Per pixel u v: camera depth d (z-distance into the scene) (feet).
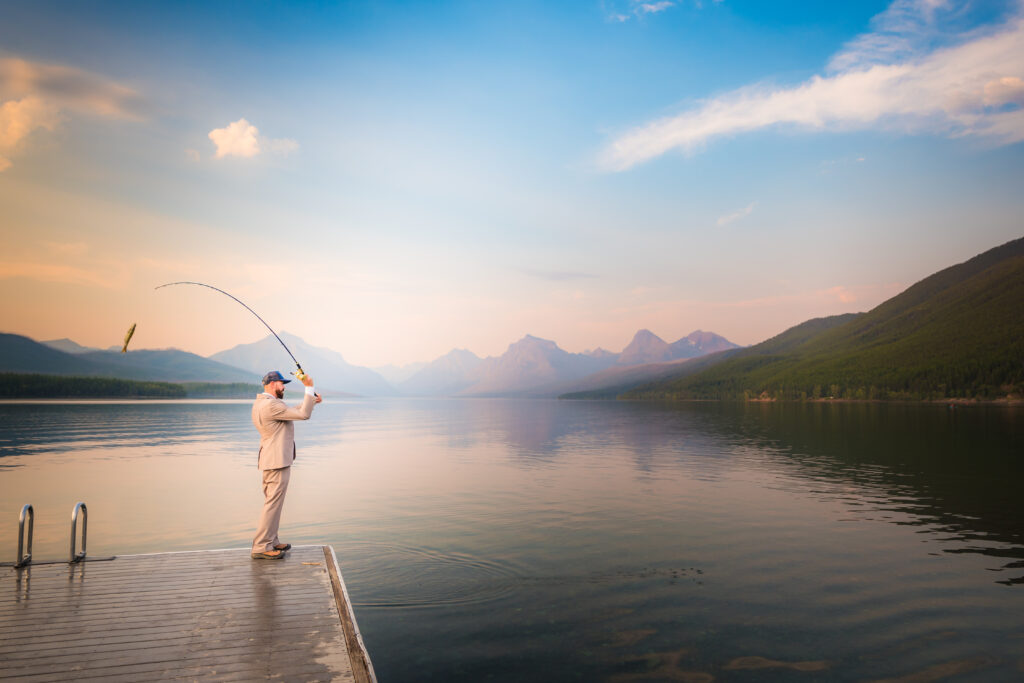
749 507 57.26
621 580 34.60
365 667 18.25
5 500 60.90
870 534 46.01
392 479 78.59
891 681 22.39
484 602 30.94
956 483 72.38
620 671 23.30
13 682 16.71
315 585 25.63
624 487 70.49
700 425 222.89
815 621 28.45
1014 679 22.47
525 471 86.89
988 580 34.53
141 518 51.75
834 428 195.72
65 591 24.52
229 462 95.91
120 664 18.06
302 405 29.68
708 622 28.32
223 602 23.53
